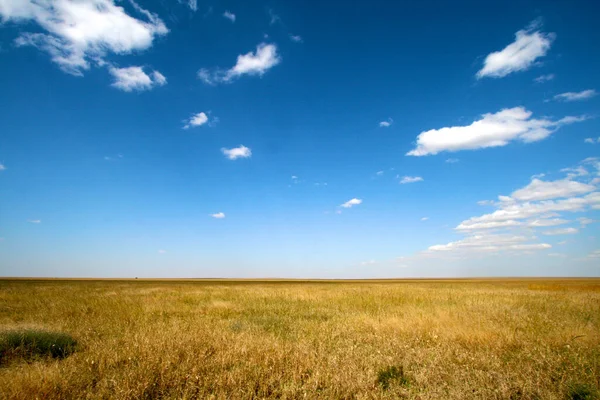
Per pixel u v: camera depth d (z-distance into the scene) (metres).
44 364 4.91
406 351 6.09
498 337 7.06
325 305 14.16
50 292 21.28
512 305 12.91
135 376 4.32
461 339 7.06
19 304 13.54
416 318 9.16
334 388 4.28
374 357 5.79
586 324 8.80
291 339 7.36
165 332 7.08
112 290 24.77
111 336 7.31
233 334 7.09
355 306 13.70
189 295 18.84
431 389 4.40
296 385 4.39
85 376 4.49
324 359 5.54
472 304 13.30
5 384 4.03
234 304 14.52
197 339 6.34
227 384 4.30
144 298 16.55
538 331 7.83
